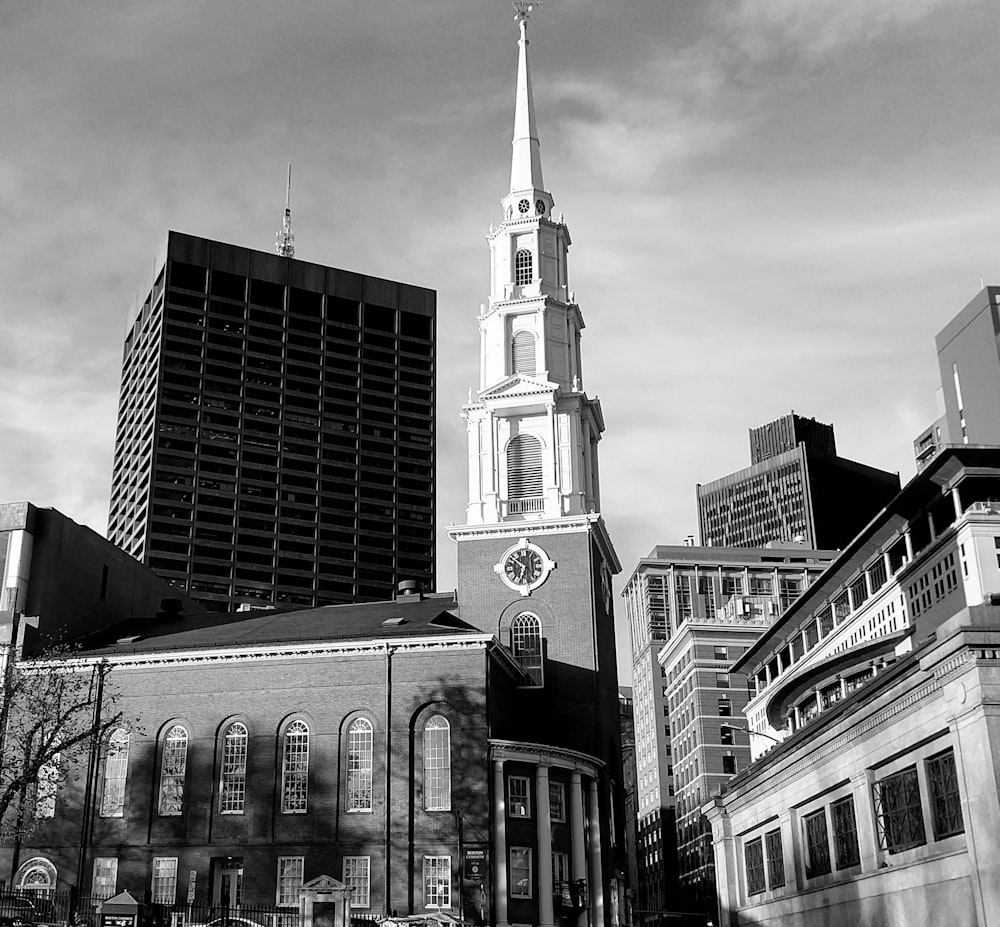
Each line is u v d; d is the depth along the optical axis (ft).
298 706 237.25
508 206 313.32
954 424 571.69
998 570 356.18
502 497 285.23
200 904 221.46
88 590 290.76
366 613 271.28
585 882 232.73
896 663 111.86
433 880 221.66
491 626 273.13
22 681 222.69
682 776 652.89
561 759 236.02
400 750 229.86
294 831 228.63
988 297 555.69
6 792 208.95
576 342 306.76
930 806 106.01
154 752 240.12
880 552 433.48
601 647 279.90
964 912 99.04
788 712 382.83
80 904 206.59
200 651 242.99
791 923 145.89
